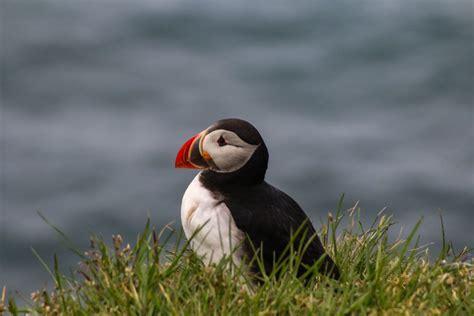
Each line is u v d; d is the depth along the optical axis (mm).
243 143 5688
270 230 5570
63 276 5363
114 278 5145
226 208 5617
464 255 5832
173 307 4789
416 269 5348
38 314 5113
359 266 5879
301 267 5570
